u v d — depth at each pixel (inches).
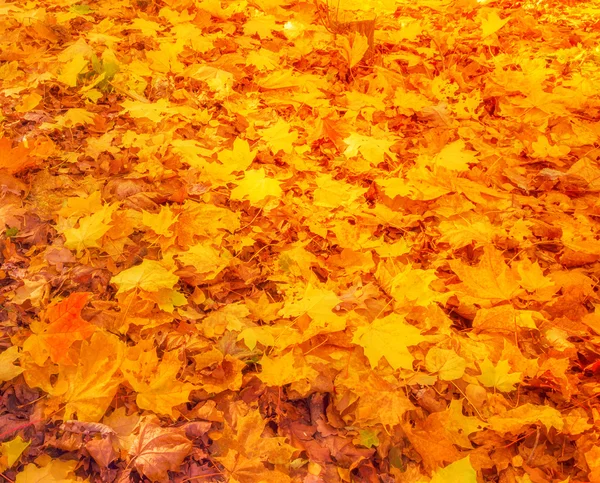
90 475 52.8
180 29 94.7
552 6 126.8
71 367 56.9
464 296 65.2
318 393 59.2
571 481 55.9
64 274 63.7
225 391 58.4
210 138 80.8
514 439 57.7
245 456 54.7
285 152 80.1
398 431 57.6
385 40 104.6
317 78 92.2
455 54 103.0
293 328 62.6
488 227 72.8
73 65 82.7
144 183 72.9
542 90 92.5
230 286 66.1
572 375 60.5
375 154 79.0
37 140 72.8
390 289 66.4
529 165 82.8
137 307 61.2
